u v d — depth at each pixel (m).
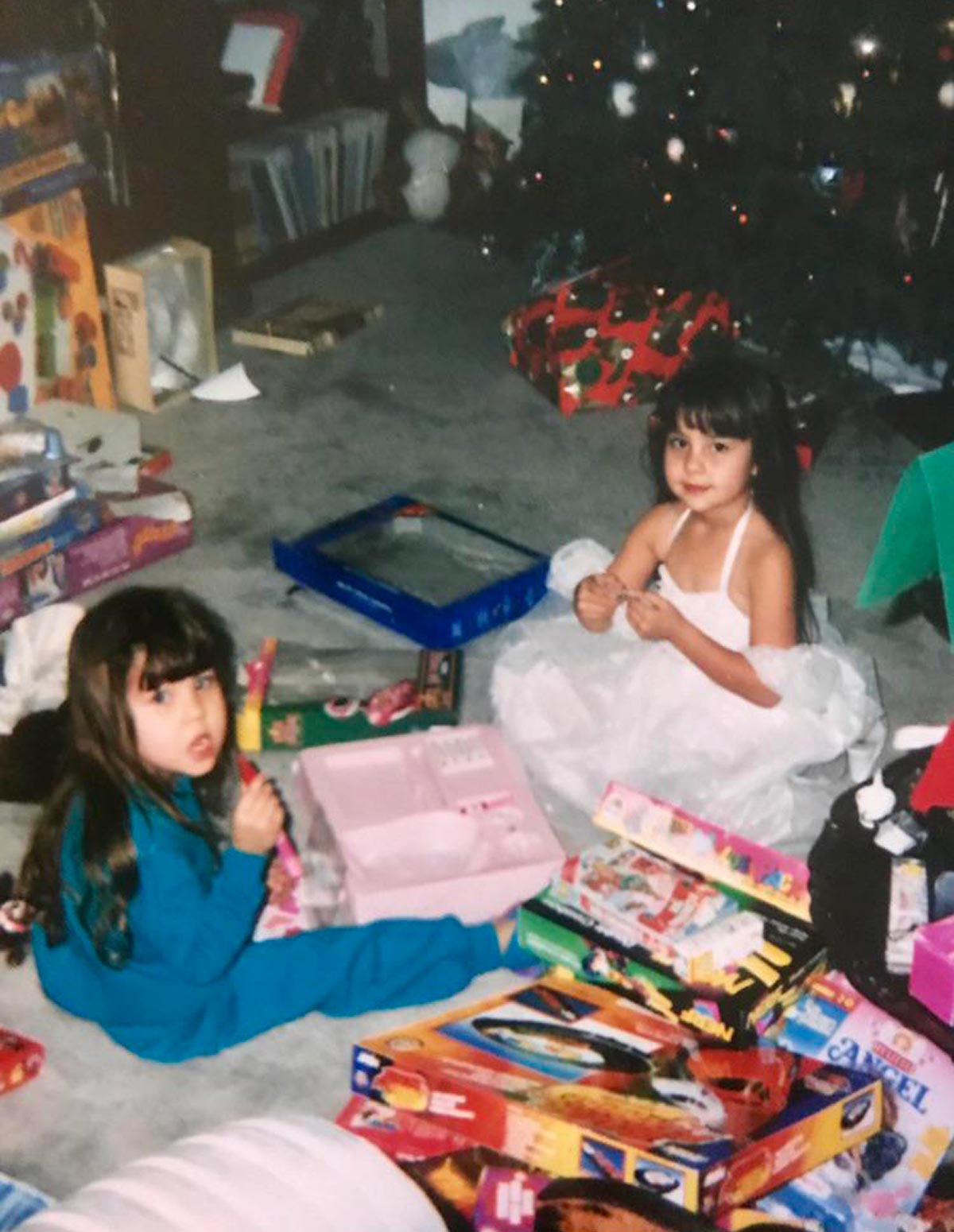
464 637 3.16
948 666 3.19
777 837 2.67
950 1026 1.76
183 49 4.25
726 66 3.75
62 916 2.15
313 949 2.28
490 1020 2.14
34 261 3.63
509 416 4.13
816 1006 2.17
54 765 2.71
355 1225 1.58
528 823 2.51
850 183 3.75
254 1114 2.17
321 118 4.96
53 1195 2.05
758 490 2.69
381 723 2.82
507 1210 1.90
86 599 3.29
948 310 3.86
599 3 4.03
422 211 5.16
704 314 4.11
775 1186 1.94
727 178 3.92
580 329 4.14
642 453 3.80
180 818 2.12
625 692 2.76
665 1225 1.83
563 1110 1.93
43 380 3.76
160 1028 2.21
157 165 4.33
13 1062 2.19
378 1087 2.07
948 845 1.96
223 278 4.55
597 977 2.19
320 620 3.27
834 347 4.27
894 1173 1.98
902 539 1.38
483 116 5.25
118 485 3.42
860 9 3.61
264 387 4.25
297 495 3.75
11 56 3.55
